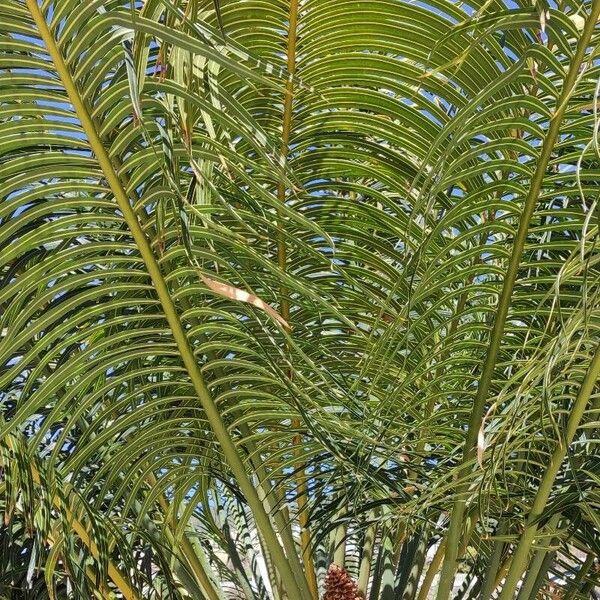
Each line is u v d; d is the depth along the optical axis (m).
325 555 3.39
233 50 1.59
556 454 1.92
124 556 2.27
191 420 2.18
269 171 1.74
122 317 1.95
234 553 3.24
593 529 2.23
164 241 1.91
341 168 2.19
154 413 2.14
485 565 2.83
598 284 1.67
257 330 2.17
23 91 1.68
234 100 1.61
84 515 2.32
